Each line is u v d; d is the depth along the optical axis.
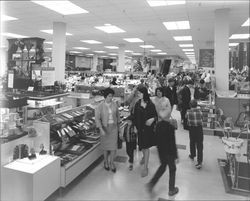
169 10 6.68
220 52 6.63
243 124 5.82
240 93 7.39
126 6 6.38
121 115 5.35
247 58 12.23
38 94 3.81
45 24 8.95
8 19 8.15
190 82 10.27
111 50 19.20
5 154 2.84
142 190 3.46
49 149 3.30
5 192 2.77
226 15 6.48
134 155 4.91
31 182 2.63
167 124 3.45
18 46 4.22
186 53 21.00
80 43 14.70
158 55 23.28
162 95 4.66
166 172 4.05
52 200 3.13
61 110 4.09
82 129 4.30
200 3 6.04
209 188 3.57
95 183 3.65
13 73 4.07
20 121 3.30
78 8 6.70
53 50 8.54
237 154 3.80
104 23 8.56
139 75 12.49
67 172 3.24
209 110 6.60
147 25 8.81
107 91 4.05
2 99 3.06
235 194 3.40
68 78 11.46
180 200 3.22
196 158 4.76
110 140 4.04
